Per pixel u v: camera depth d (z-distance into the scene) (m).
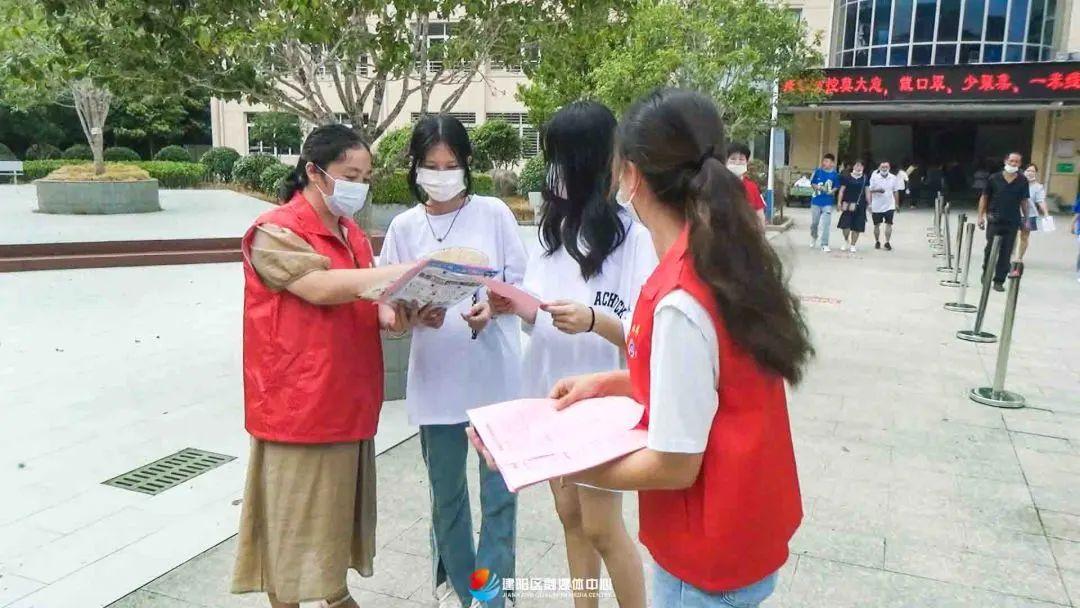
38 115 30.88
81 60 4.66
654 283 1.56
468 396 2.73
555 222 2.45
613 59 10.88
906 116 26.48
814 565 3.28
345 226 2.61
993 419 5.11
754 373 1.50
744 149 6.79
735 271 1.44
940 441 4.71
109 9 4.46
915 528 3.62
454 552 2.85
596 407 1.75
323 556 2.41
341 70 5.62
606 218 2.36
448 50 5.32
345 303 2.32
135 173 17.75
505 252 2.87
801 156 25.33
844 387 5.77
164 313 8.27
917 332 7.55
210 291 9.59
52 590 3.04
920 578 3.19
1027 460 4.43
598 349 2.47
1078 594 3.07
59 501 3.84
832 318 8.18
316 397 2.33
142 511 3.74
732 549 1.55
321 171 2.37
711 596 1.60
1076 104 20.77
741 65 11.79
